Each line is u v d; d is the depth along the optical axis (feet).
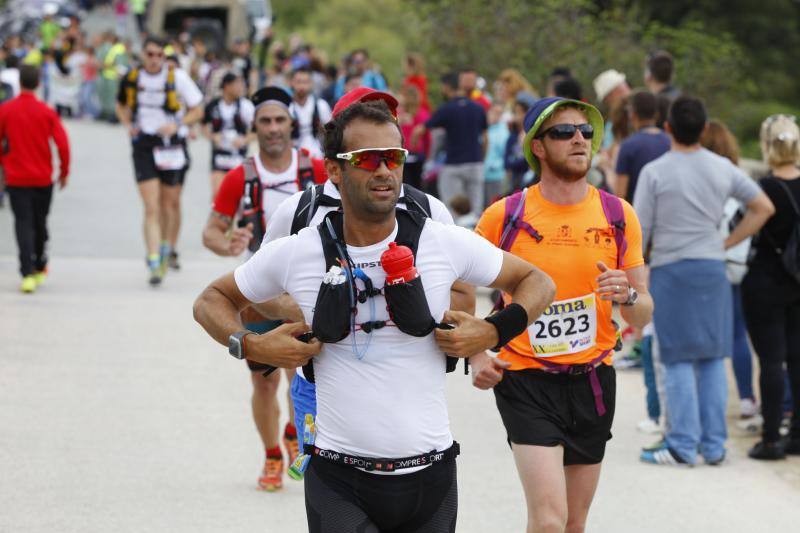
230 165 89.15
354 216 24.07
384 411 24.29
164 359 61.62
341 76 128.88
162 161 80.18
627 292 30.78
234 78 88.43
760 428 54.29
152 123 80.33
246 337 24.38
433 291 24.47
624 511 42.29
